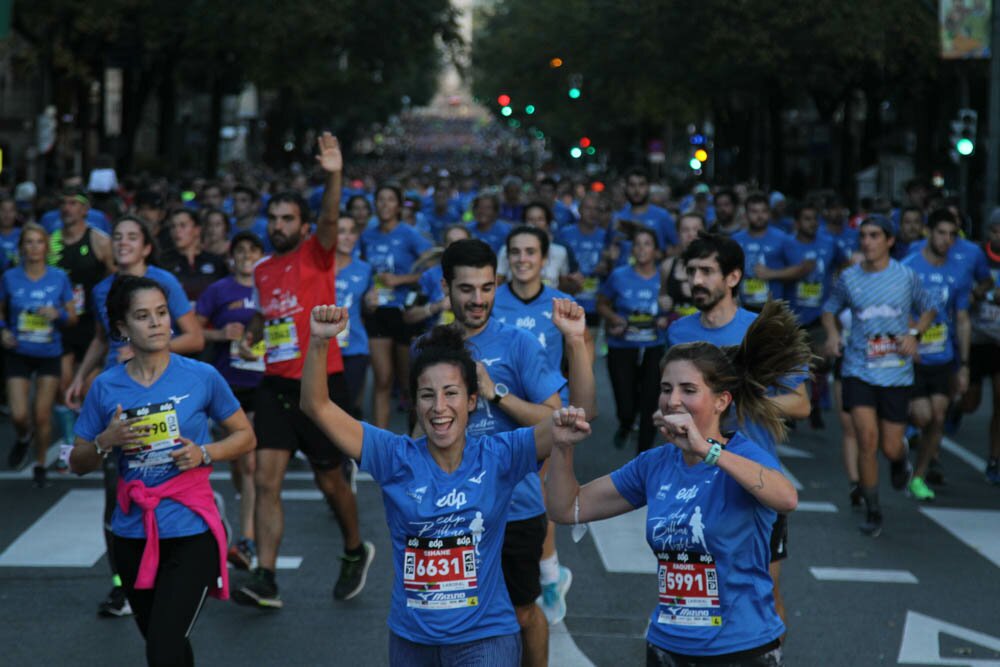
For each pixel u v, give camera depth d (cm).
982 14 2819
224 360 1178
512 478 606
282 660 842
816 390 1706
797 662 860
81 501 1281
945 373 1333
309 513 1239
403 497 600
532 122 9519
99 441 725
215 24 4166
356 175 5784
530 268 894
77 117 5188
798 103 5472
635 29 4191
